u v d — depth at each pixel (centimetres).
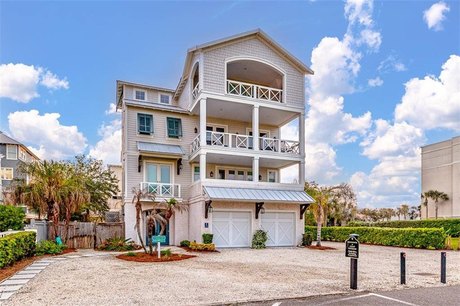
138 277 1096
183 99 2695
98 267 1297
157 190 2328
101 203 3184
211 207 2141
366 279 1116
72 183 2091
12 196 2022
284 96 2491
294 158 2470
